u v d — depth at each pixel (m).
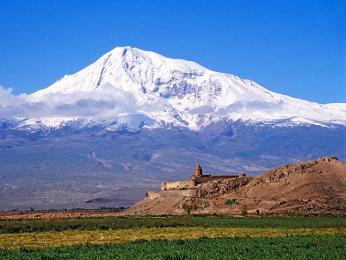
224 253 103.50
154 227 167.38
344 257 99.25
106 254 102.44
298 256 99.69
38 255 101.69
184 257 99.50
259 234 143.88
